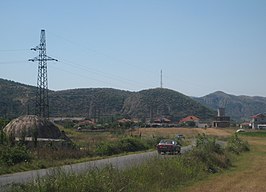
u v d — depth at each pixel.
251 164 36.12
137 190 16.05
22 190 12.50
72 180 13.68
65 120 120.88
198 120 170.62
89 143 48.94
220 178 24.39
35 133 41.28
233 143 56.66
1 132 32.38
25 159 28.05
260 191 19.50
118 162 28.89
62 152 34.50
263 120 170.50
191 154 28.77
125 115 160.38
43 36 71.75
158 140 62.84
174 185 19.77
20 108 113.62
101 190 14.09
